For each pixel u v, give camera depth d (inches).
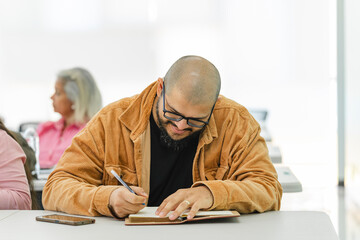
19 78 230.4
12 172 75.8
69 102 134.3
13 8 228.2
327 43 223.0
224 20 228.2
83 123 135.6
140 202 59.6
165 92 63.6
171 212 61.8
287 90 227.0
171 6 229.6
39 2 228.8
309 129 226.4
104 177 71.2
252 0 226.2
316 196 171.6
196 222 59.9
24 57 229.8
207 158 71.9
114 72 231.8
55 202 65.9
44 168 112.0
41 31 229.6
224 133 72.1
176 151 72.2
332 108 192.4
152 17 230.2
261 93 228.5
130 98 74.9
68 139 134.2
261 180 67.4
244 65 228.4
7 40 229.3
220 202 61.4
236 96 229.8
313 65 224.7
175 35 230.5
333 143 192.2
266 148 73.2
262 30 226.5
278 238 53.7
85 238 53.4
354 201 164.2
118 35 230.8
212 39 229.5
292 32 224.7
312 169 207.0
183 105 61.2
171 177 72.8
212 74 62.3
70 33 230.2
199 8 228.8
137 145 70.6
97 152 70.8
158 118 66.8
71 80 134.0
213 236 54.1
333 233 55.6
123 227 57.7
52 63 230.5
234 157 71.1
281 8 224.8
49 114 230.2
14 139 80.7
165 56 231.3
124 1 229.8
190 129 64.2
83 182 67.9
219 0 227.9
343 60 187.2
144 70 231.6
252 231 56.2
